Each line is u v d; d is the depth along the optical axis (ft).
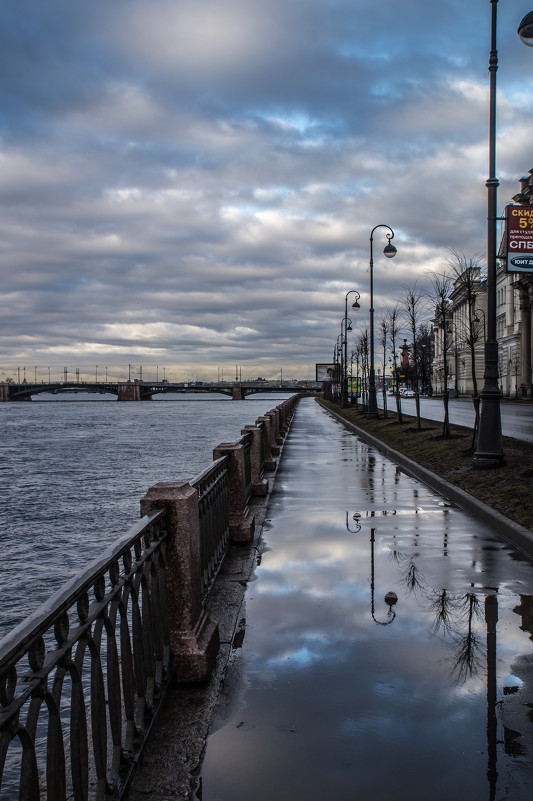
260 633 16.49
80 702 8.34
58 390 594.24
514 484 35.55
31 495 77.82
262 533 28.84
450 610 18.17
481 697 12.92
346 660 14.76
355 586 20.57
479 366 292.40
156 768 10.57
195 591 14.35
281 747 11.16
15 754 16.07
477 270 73.20
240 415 327.67
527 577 21.48
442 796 9.79
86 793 8.41
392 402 244.01
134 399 602.03
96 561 9.37
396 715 12.23
